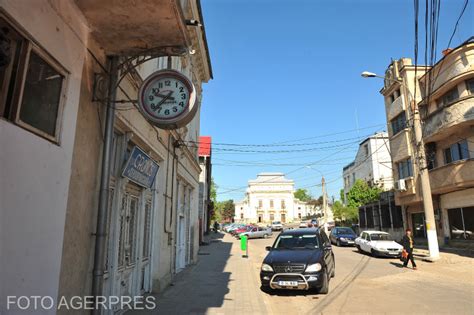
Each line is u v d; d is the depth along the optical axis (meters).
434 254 16.27
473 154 18.11
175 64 10.86
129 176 6.92
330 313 7.26
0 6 3.18
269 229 41.56
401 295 9.02
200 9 11.26
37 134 3.83
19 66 3.63
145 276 8.80
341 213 41.91
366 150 39.22
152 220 9.18
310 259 9.27
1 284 3.13
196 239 16.83
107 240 6.28
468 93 18.47
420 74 23.22
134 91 6.98
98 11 4.63
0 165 3.14
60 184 4.18
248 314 7.04
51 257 3.94
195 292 9.22
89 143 5.13
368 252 19.08
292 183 85.25
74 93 4.60
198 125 17.52
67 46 4.41
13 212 3.29
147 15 4.74
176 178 11.60
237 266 15.11
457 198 19.94
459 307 7.67
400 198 24.98
